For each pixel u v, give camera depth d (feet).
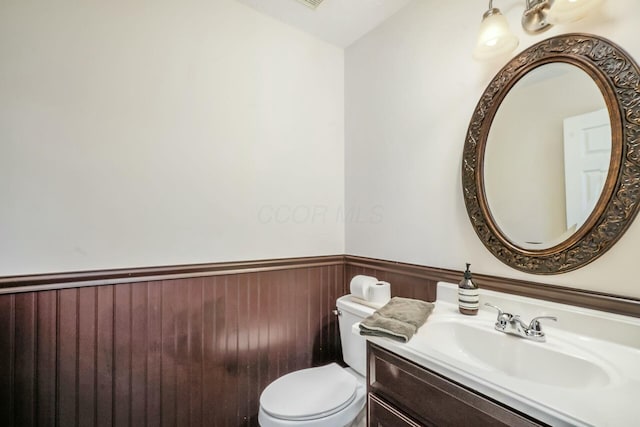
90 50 3.97
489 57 3.70
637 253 2.80
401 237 5.19
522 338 3.13
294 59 5.76
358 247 6.09
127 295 4.14
